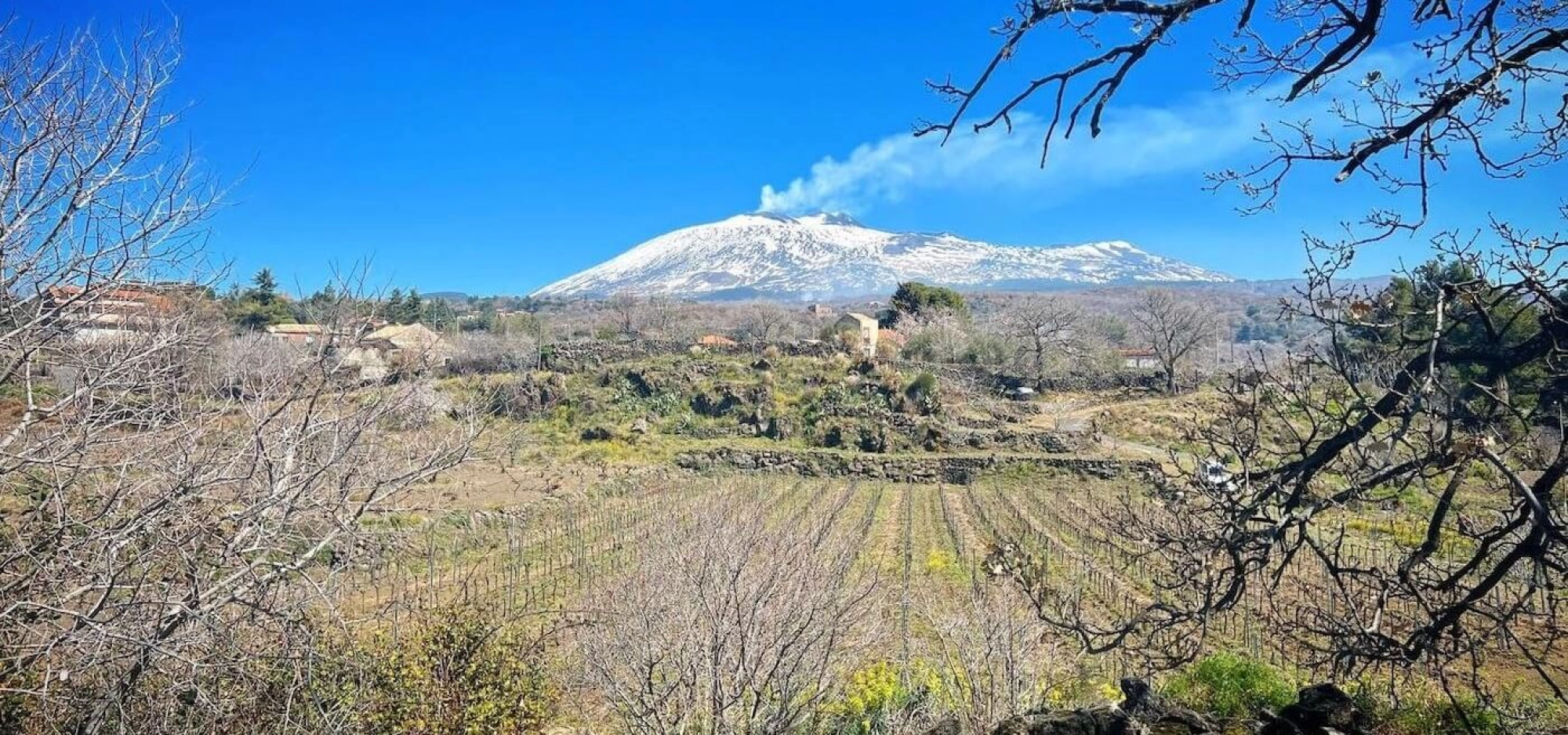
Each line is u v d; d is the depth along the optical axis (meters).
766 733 8.62
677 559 10.41
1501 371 3.51
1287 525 3.53
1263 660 10.58
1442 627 3.46
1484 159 3.37
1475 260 3.47
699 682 9.03
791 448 45.03
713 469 42.84
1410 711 5.71
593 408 49.06
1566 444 3.16
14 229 5.15
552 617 16.42
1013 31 3.45
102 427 5.84
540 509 28.47
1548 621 3.54
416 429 7.79
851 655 11.15
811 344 60.59
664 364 54.47
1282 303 3.83
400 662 8.51
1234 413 4.10
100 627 5.16
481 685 8.88
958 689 10.79
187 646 5.83
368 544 7.64
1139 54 3.38
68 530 5.68
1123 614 17.66
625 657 9.62
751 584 9.59
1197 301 93.56
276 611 6.13
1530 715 5.57
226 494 6.46
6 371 5.42
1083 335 66.62
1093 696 10.16
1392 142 3.47
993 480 40.44
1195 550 3.81
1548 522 2.66
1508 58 3.31
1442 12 3.37
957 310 75.62
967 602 16.39
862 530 28.86
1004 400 53.59
